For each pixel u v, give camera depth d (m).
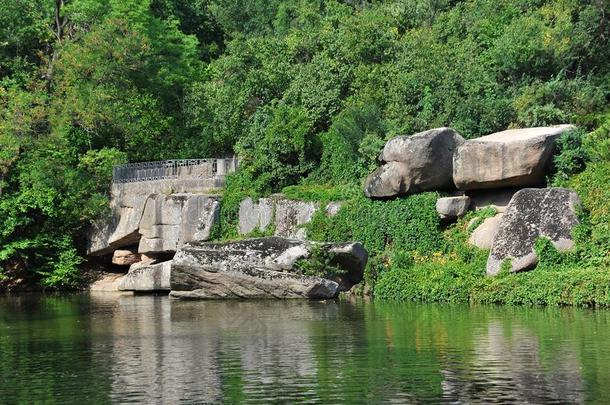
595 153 38.84
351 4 70.69
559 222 35.84
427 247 40.69
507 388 19.50
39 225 50.91
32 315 36.09
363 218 42.69
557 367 21.39
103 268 51.62
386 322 30.03
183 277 40.47
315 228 43.78
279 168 47.97
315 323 30.39
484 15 58.09
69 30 60.12
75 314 35.91
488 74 51.53
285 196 45.59
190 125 56.34
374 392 19.52
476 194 41.19
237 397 19.42
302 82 53.69
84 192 50.72
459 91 49.38
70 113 52.06
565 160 38.81
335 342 26.03
